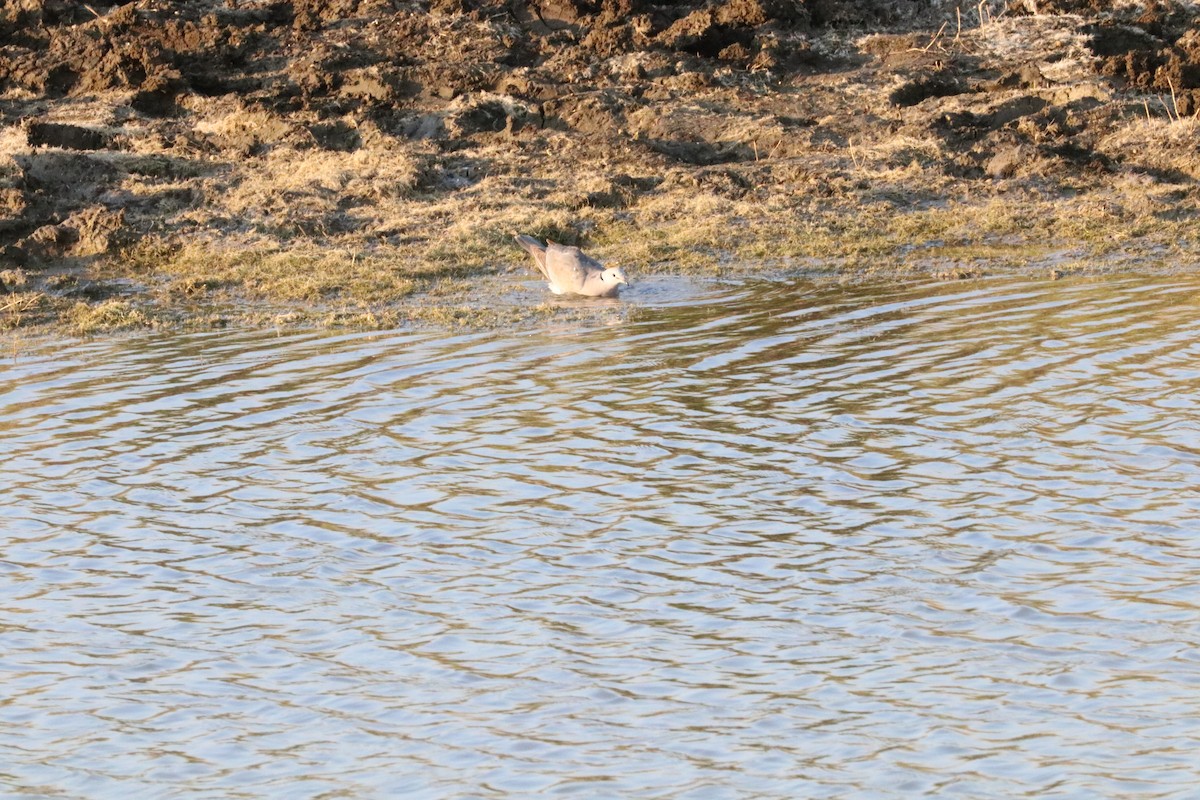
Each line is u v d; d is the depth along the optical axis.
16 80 49.00
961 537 19.25
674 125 46.09
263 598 18.12
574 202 40.00
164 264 35.69
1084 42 51.97
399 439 23.33
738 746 14.71
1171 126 45.28
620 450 22.59
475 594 18.09
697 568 18.59
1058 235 37.47
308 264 35.16
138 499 21.20
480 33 51.12
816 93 48.56
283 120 45.34
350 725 15.28
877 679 15.89
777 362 26.86
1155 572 18.12
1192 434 22.56
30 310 31.94
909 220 38.66
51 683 16.25
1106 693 15.48
